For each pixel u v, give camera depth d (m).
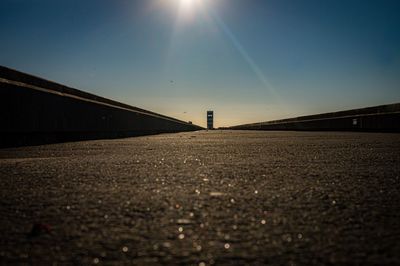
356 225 1.91
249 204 2.35
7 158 5.35
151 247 1.59
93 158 5.22
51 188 2.88
